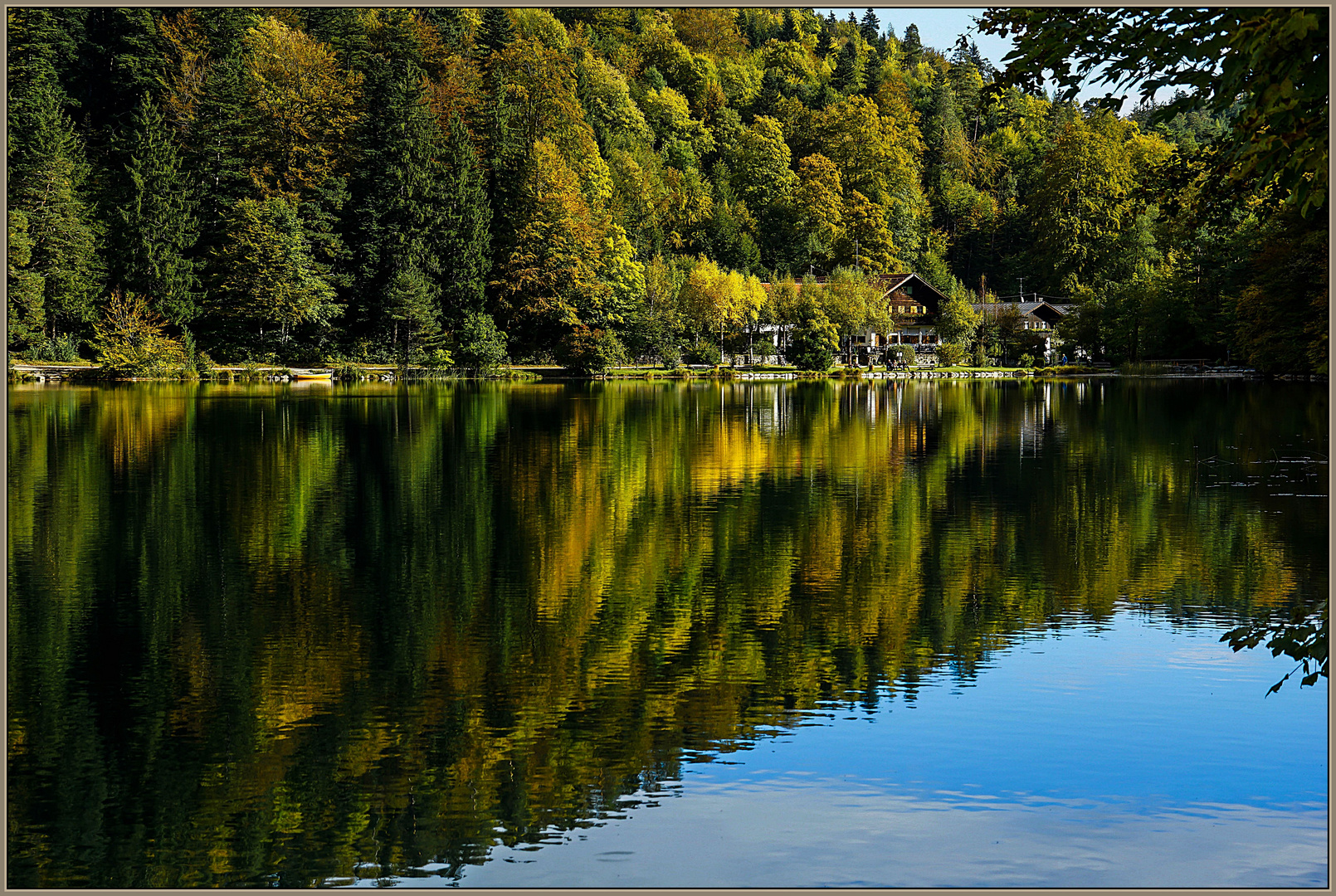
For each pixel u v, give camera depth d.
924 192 190.50
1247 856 8.52
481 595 16.08
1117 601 15.70
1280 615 14.94
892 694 11.92
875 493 25.91
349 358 92.19
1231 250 82.00
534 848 8.60
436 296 95.56
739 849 8.59
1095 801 9.37
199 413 48.97
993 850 8.58
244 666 12.79
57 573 17.33
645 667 12.81
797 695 11.88
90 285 79.06
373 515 22.62
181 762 10.12
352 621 14.66
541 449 35.28
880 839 8.73
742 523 21.95
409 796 9.45
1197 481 27.58
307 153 94.06
